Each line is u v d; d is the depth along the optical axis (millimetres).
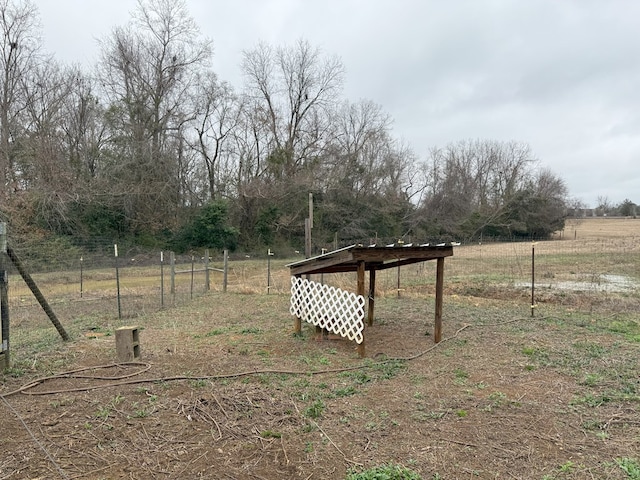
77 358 5574
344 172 33250
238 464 2965
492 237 37438
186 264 20297
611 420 3707
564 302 10125
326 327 6320
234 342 6461
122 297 11805
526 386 4578
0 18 21969
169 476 2809
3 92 22062
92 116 25094
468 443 3297
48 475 2799
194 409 3867
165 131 27781
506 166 44562
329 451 3164
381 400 4180
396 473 2820
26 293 12484
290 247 30344
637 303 9594
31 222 19828
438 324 6371
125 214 24594
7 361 5000
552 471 2902
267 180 31297
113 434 3389
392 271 15734
